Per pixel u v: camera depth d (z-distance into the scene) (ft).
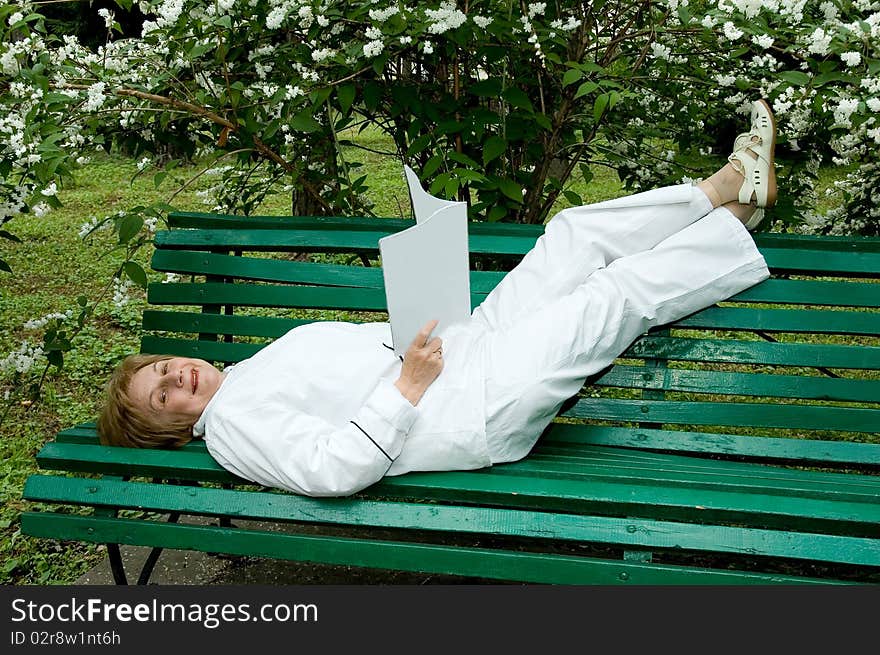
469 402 7.84
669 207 8.91
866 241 9.23
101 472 8.07
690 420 9.09
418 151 10.87
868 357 8.95
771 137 8.84
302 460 7.45
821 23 9.80
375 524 7.28
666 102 12.59
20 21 9.70
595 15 11.62
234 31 10.85
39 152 9.52
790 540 6.63
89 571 9.95
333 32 10.56
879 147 11.37
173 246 11.02
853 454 8.52
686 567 6.75
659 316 8.79
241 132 11.21
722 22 9.36
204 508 7.59
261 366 8.29
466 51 11.11
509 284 9.20
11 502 11.64
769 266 9.25
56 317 11.68
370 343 8.69
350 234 10.61
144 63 11.02
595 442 9.03
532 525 7.05
